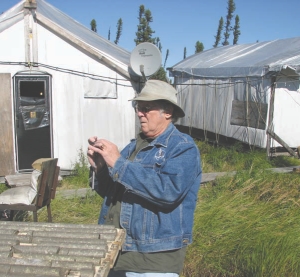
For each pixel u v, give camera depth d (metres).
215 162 8.66
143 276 2.15
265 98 9.52
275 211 5.15
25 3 6.83
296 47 10.51
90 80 7.46
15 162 7.22
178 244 2.12
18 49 6.99
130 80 7.68
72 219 5.18
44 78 7.23
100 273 1.64
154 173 2.04
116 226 2.29
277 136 9.41
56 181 4.76
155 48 7.13
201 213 4.97
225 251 4.20
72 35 7.19
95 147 2.09
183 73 13.70
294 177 6.74
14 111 7.14
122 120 7.77
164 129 2.28
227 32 26.09
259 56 10.92
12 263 1.71
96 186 2.48
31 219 5.12
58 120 7.43
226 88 11.22
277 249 4.04
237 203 5.39
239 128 10.60
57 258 1.77
